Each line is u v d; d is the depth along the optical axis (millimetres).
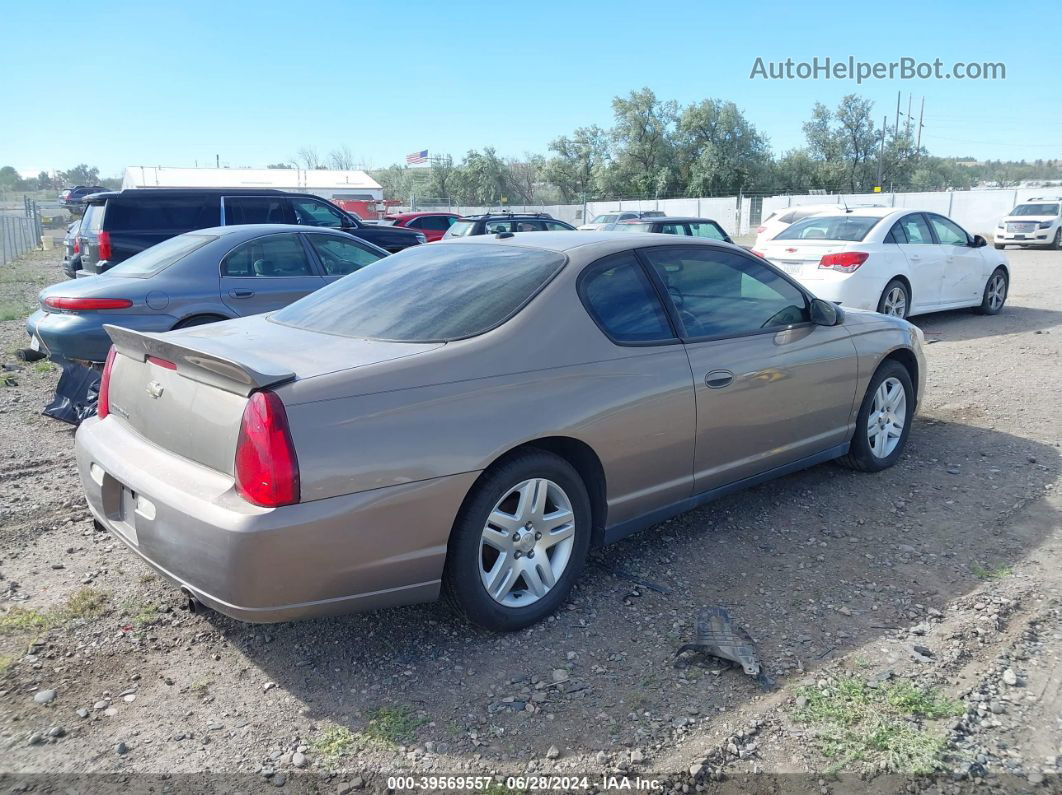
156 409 3174
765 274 4445
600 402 3449
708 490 4105
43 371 8422
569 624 3439
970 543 4184
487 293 3510
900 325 5230
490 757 2641
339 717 2844
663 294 3898
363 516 2830
